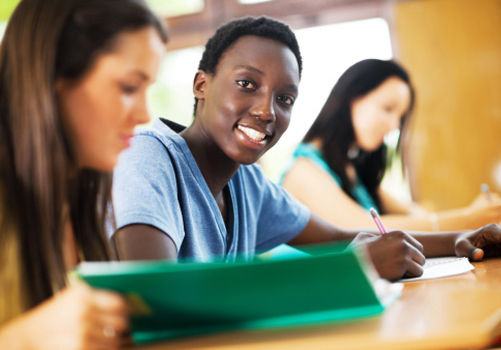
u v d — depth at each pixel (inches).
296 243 60.3
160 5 146.9
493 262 47.7
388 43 140.9
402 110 87.0
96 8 29.1
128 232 39.8
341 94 84.3
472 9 137.6
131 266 23.6
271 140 48.5
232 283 23.5
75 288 22.6
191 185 46.9
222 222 49.0
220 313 25.2
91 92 28.9
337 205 80.4
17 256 28.6
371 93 84.4
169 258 40.0
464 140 137.6
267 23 48.6
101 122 29.0
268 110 46.8
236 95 47.1
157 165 44.1
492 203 76.1
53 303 22.6
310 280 23.8
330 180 82.0
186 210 45.8
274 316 25.7
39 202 28.7
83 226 36.8
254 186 55.9
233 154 47.4
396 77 85.4
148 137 45.9
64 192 29.2
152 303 24.3
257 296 24.3
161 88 145.4
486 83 137.2
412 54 139.5
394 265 40.5
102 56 28.8
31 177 28.9
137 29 29.6
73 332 21.0
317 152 84.0
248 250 53.9
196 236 46.3
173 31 146.3
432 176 138.2
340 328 24.0
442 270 43.3
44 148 28.7
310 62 141.3
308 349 21.4
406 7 139.6
